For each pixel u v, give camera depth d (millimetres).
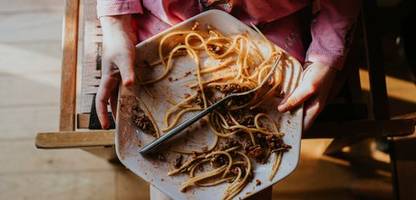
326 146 1265
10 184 1242
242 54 882
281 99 861
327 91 887
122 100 827
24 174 1253
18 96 1316
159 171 803
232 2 906
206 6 920
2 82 1325
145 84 847
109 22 897
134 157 803
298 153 825
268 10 915
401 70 1382
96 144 914
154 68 860
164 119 831
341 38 904
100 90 861
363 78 1336
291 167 818
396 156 1241
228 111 844
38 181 1249
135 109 829
